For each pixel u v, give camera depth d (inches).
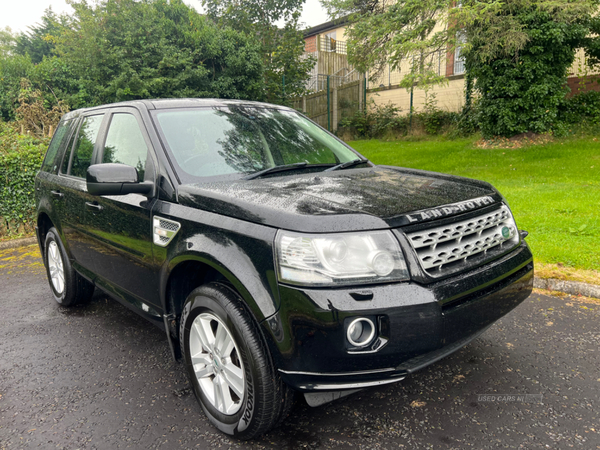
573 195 294.0
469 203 91.0
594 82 560.1
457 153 522.0
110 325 156.1
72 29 662.5
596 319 139.8
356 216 77.7
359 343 74.9
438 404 99.6
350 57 564.7
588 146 466.6
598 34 536.4
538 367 113.2
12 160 289.0
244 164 113.2
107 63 612.7
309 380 77.2
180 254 94.1
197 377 98.4
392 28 512.7
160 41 620.1
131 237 113.8
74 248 151.5
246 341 81.7
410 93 764.0
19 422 101.0
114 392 112.3
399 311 74.3
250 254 81.2
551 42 484.4
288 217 78.7
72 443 92.7
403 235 78.1
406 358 76.5
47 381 119.0
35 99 643.5
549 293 163.0
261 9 858.8
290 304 75.4
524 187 339.6
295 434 91.9
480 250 89.7
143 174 111.4
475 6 450.3
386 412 97.7
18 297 189.9
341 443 88.1
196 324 97.3
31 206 299.0
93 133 143.3
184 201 98.3
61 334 149.6
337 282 74.3
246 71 675.4
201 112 124.0
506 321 141.2
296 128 137.2
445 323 77.4
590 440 85.4
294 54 821.2
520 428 89.9
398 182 102.5
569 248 191.8
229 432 90.9
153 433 95.0
